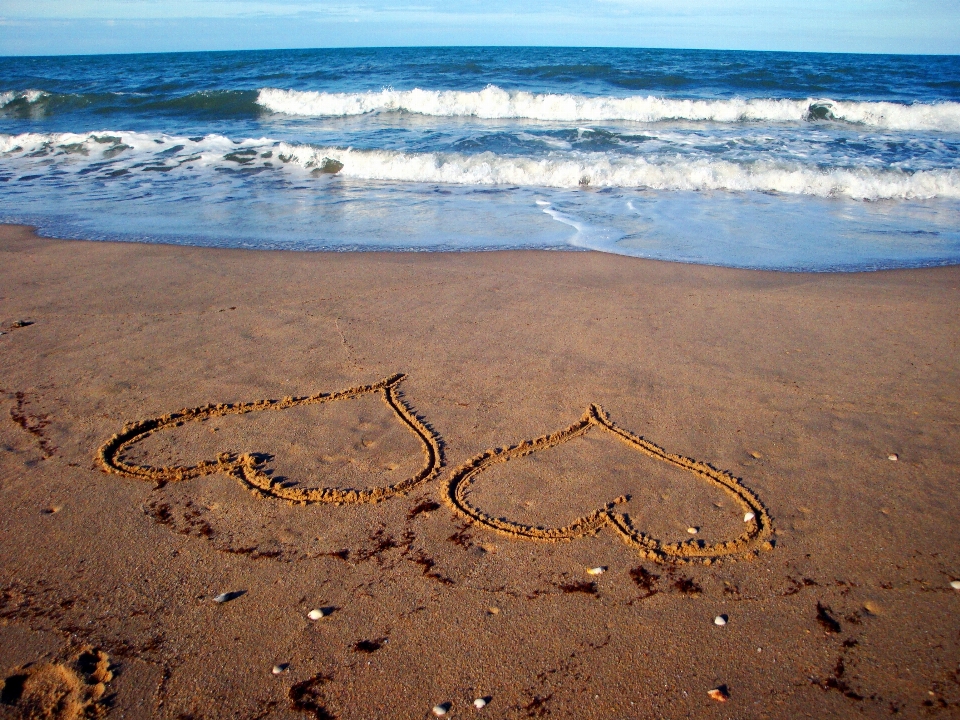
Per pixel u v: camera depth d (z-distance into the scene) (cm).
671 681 105
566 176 421
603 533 130
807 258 280
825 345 197
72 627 112
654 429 158
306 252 284
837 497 138
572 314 217
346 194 395
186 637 111
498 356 189
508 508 136
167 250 285
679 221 335
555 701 103
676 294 234
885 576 121
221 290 235
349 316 214
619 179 416
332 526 131
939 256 283
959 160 452
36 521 132
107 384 174
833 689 104
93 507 135
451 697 103
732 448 152
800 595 118
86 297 229
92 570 122
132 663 107
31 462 146
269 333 203
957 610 115
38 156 495
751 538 129
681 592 118
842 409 165
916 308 222
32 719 100
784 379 178
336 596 118
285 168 460
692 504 136
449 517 133
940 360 188
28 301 225
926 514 133
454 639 111
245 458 148
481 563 124
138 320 211
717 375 180
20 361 185
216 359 187
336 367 183
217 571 122
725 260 277
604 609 116
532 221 335
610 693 104
